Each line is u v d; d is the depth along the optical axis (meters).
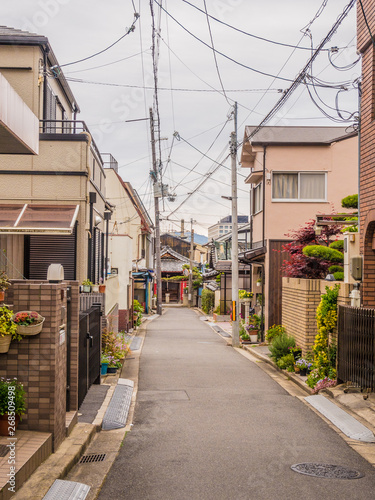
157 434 8.31
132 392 11.66
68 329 8.36
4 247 13.24
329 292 11.89
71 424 7.89
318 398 10.47
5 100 6.79
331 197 20.73
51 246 14.34
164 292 66.94
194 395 11.44
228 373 14.50
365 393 10.08
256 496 5.78
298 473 6.50
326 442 7.85
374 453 7.31
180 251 84.25
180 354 18.66
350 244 11.77
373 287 11.10
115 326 21.14
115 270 26.38
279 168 20.72
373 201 10.82
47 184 14.37
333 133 21.72
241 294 26.52
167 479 6.30
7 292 6.79
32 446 6.20
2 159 14.33
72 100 18.70
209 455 7.23
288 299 16.89
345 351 10.74
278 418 9.33
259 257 22.16
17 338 6.63
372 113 11.01
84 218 14.38
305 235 16.00
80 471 6.53
